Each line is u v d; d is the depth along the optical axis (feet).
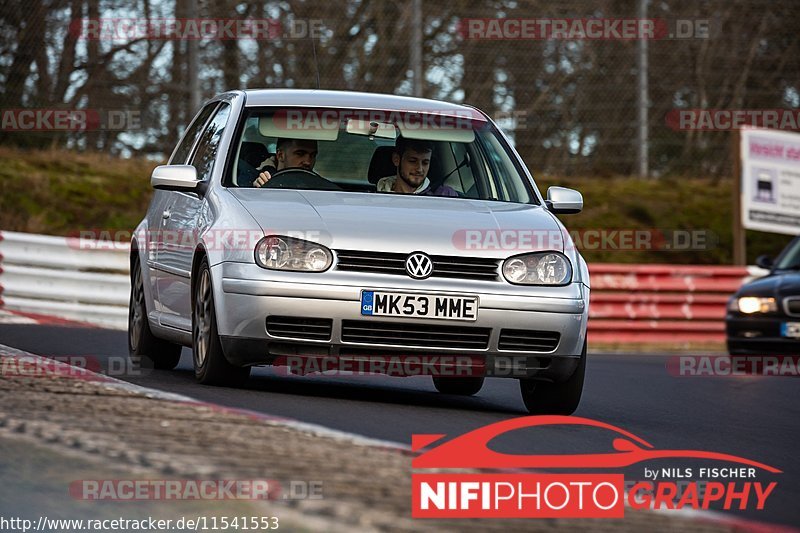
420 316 74.33
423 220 77.56
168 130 198.80
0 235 146.72
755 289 141.38
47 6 196.34
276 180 83.25
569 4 224.33
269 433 56.95
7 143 198.18
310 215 76.59
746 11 226.99
